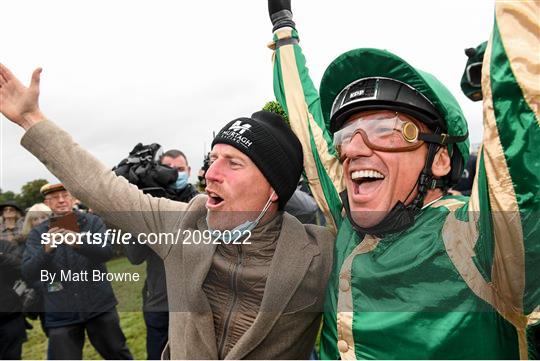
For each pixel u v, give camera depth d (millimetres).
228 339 1377
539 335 1108
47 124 1459
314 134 1607
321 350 1349
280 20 1809
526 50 1011
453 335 1088
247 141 1379
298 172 1478
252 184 1382
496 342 1100
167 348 1555
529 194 1000
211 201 1409
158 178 2229
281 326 1359
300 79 1726
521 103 1004
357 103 1265
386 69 1254
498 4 1047
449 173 1322
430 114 1232
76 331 1620
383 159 1223
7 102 1471
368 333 1179
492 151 1032
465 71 1645
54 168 1464
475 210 1123
